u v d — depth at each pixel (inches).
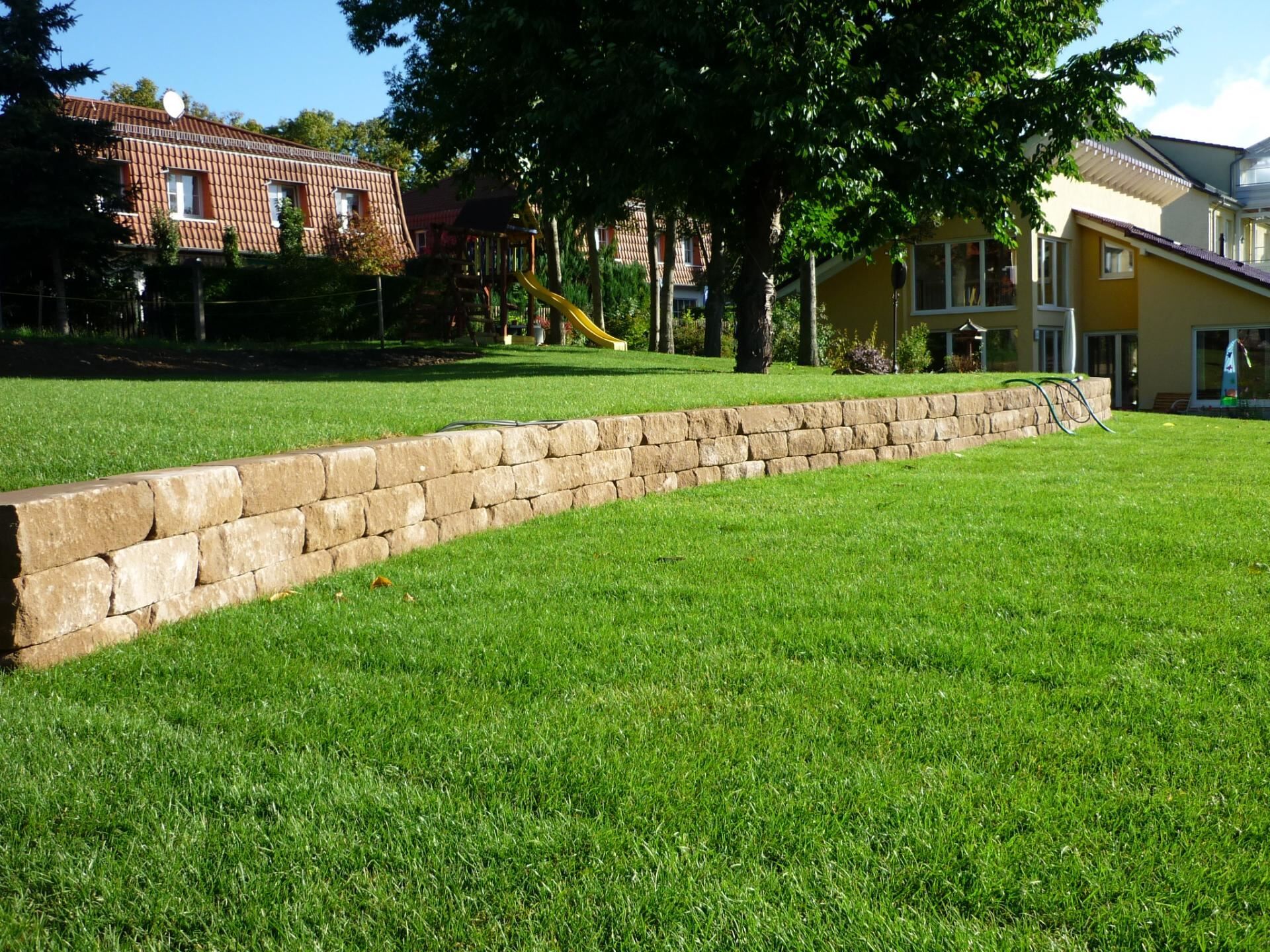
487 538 235.8
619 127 599.5
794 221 778.2
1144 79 645.3
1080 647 148.9
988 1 629.9
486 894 87.4
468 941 81.5
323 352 788.6
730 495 302.4
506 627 162.1
